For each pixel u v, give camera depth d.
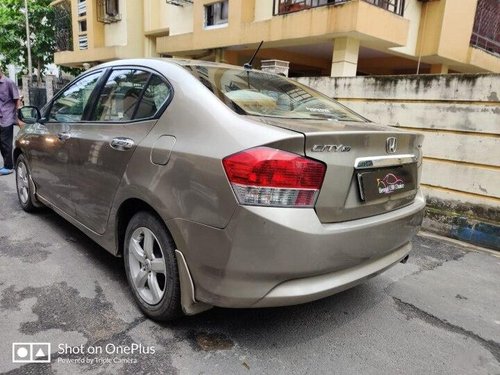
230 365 2.12
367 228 2.14
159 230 2.29
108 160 2.67
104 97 3.00
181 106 2.28
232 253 1.91
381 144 2.24
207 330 2.41
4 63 23.50
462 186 4.36
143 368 2.06
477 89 4.16
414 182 2.64
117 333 2.33
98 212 2.88
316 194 1.94
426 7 10.98
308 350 2.29
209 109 2.16
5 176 6.08
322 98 3.12
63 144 3.27
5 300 2.60
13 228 3.87
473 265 3.68
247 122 2.02
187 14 13.00
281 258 1.87
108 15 15.26
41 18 21.73
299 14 8.96
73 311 2.52
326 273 2.06
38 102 17.09
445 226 4.44
